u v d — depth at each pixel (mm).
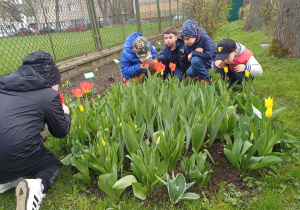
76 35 5832
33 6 4707
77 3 5730
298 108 2900
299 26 5109
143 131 2066
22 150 1700
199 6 7637
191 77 4023
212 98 2359
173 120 2139
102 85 4535
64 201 1825
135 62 3641
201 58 3697
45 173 1870
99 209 1657
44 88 1867
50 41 4977
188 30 3578
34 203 1626
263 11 8812
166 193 1822
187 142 2076
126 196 1803
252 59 3088
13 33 4488
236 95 2820
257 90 3619
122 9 7930
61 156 2303
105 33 7082
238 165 1866
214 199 1716
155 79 3008
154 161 1709
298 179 1832
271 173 1869
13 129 1675
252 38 8531
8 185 1922
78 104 2541
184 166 1837
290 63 4902
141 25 9680
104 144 1801
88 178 1909
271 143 1889
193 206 1652
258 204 1627
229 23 17016
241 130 2023
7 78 1797
